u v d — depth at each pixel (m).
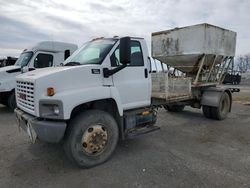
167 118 7.52
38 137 3.50
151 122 4.84
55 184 3.19
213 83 7.95
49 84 3.41
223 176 3.40
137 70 4.47
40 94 3.39
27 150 4.45
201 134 5.66
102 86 3.87
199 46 7.05
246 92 16.14
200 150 4.51
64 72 3.49
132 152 4.38
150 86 4.75
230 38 8.16
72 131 3.52
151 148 4.61
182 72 8.30
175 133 5.74
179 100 6.30
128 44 3.64
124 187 3.10
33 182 3.24
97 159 3.76
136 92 4.46
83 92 3.54
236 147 4.68
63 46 9.59
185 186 3.12
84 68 3.67
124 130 4.30
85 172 3.55
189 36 7.27
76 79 3.59
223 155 4.24
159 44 8.24
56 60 9.33
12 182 3.23
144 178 3.35
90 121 3.65
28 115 3.75
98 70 3.84
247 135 5.55
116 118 4.17
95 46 4.36
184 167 3.71
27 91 3.67
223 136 5.47
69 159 3.70
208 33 7.04
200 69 7.30
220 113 7.14
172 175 3.43
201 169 3.63
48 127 3.32
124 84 4.23
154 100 5.71
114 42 4.19
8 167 3.72
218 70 8.28
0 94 8.28
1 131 5.75
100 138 3.78
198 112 8.59
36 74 3.71
